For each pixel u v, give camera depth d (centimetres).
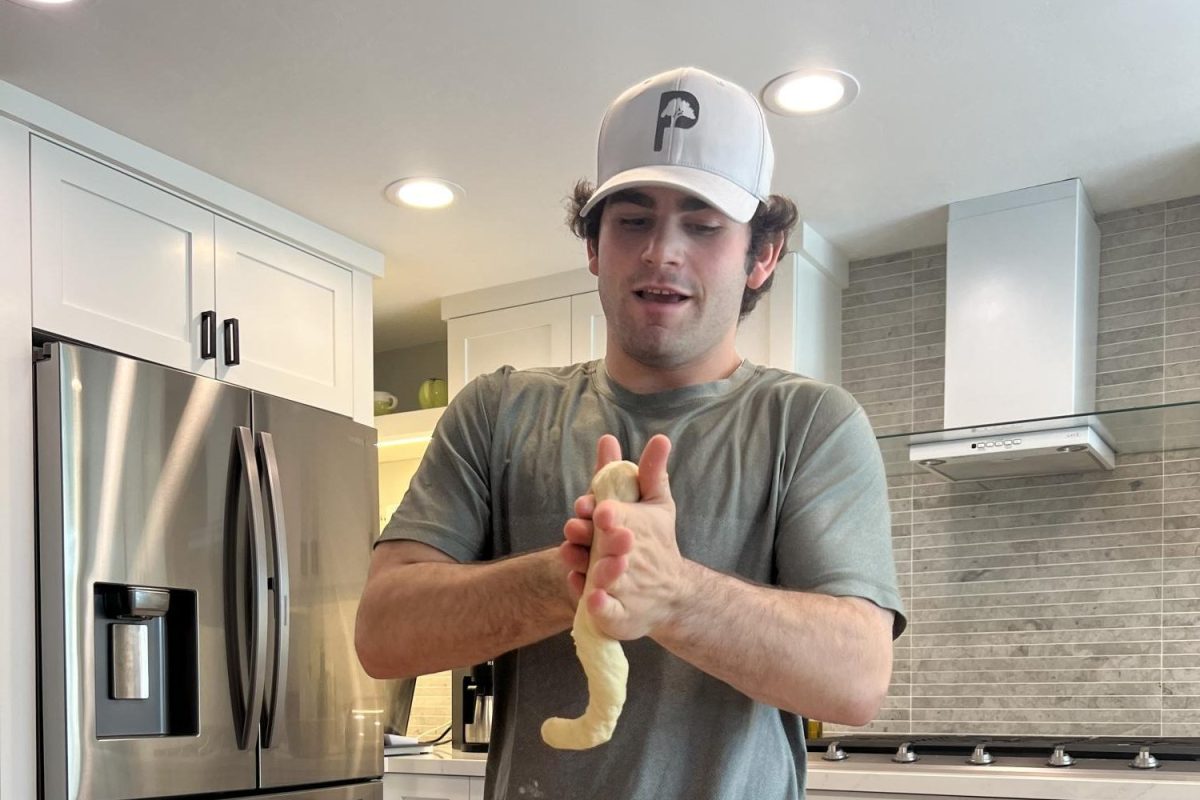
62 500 186
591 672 71
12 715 179
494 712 103
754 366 106
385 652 92
